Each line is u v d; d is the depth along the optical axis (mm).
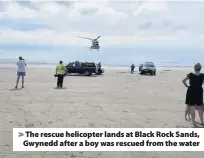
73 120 11945
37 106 15180
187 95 11312
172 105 16359
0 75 40969
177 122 11875
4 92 20688
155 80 36969
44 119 12055
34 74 46531
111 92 22109
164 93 22234
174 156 8117
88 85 27750
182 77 46062
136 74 53969
